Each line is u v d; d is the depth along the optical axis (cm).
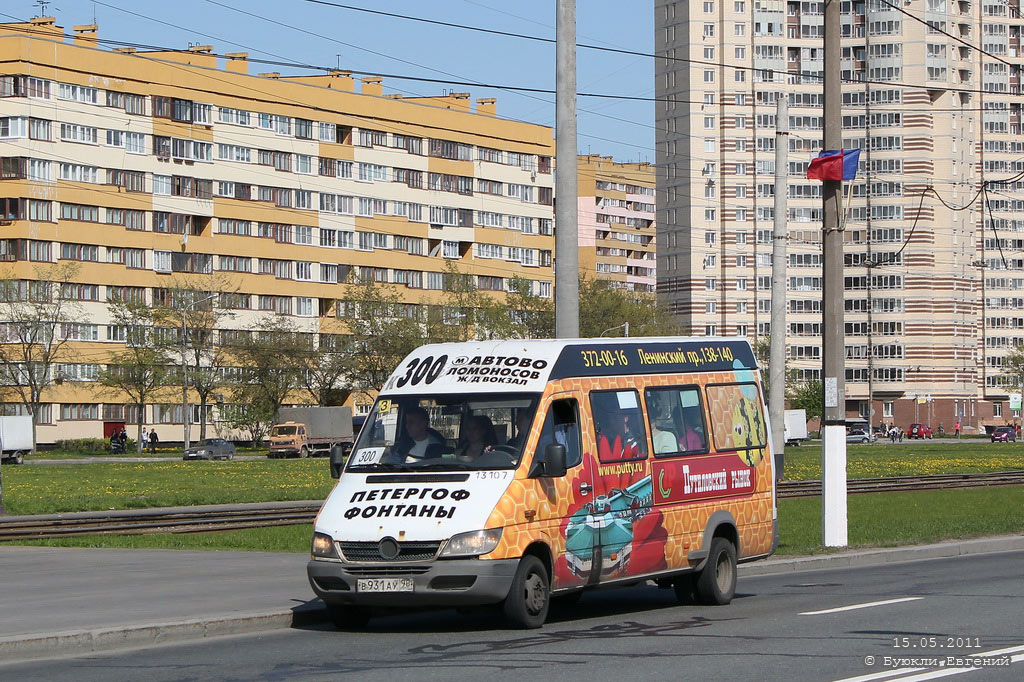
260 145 12681
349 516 1597
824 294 2661
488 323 11694
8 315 10600
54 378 10950
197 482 6038
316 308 13125
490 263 14550
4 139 11069
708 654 1374
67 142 11344
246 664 1364
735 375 2022
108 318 11638
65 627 1552
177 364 10988
